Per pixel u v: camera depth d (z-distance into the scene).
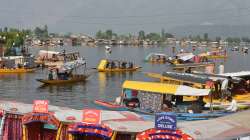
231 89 55.31
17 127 26.89
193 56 135.12
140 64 133.25
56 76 81.19
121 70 104.62
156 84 44.12
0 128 26.75
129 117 26.72
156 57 142.75
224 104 46.84
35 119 25.25
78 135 24.56
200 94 42.78
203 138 24.03
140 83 44.94
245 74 60.28
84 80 83.62
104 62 104.25
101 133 23.23
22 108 27.39
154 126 23.38
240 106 46.09
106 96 66.81
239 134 25.33
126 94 45.66
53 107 28.55
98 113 23.39
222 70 80.44
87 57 163.38
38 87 74.12
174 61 132.88
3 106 27.50
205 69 113.62
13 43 130.25
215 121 27.38
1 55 119.94
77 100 62.72
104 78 90.19
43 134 27.06
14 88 72.69
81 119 24.94
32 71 97.56
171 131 21.45
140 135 21.75
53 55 124.31
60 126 24.97
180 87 43.06
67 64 85.62
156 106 42.81
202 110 43.62
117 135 23.81
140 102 43.94
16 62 100.38
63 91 70.62
